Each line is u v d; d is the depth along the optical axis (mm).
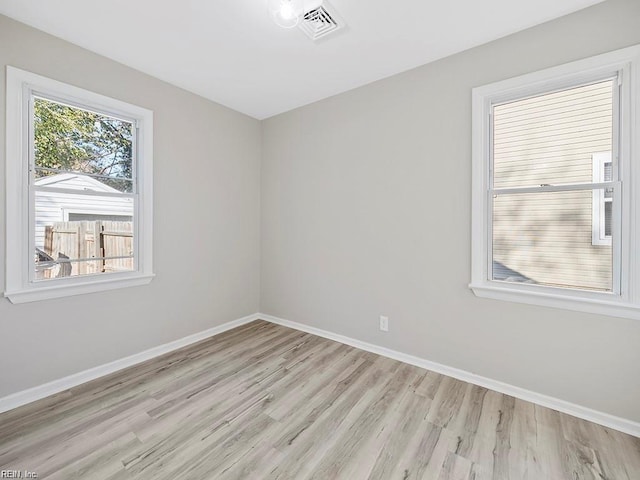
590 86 1787
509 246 2061
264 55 2229
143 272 2512
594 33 1710
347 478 1369
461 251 2221
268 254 3541
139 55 2230
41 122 1983
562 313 1851
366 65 2363
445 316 2301
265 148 3533
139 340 2496
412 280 2455
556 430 1682
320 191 3027
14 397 1863
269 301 3555
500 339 2066
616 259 1722
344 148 2834
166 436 1617
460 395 2021
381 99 2580
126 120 2420
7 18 1801
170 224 2695
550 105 1910
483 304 2133
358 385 2141
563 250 1885
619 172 1706
